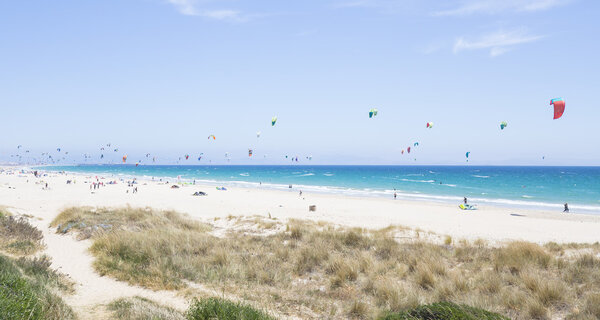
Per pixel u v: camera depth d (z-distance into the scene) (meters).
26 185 66.00
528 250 11.60
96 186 66.00
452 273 9.70
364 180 111.44
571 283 8.84
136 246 11.59
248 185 88.31
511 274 9.70
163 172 194.12
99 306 6.68
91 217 17.41
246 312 5.68
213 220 23.39
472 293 8.18
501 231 25.11
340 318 7.04
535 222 30.55
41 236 14.20
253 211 34.78
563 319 6.97
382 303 7.82
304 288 8.89
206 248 12.20
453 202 49.66
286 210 36.72
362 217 31.64
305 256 11.34
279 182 102.44
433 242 15.08
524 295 7.85
